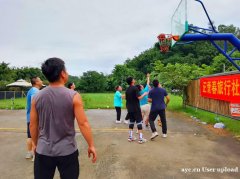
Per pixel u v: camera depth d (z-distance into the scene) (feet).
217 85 36.99
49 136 8.72
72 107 8.81
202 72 57.11
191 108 53.93
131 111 24.66
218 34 26.63
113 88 217.15
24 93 124.57
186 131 30.42
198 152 21.31
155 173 16.49
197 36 26.66
